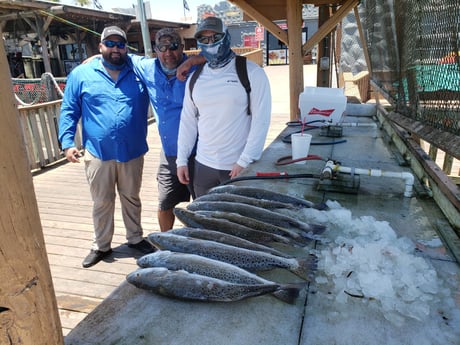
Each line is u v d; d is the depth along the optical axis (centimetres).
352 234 167
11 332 89
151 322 116
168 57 288
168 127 308
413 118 227
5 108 78
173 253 141
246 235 165
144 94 317
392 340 107
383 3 342
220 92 240
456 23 156
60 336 102
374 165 275
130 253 340
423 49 205
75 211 426
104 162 306
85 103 300
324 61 601
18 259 86
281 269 143
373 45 436
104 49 292
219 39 223
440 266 142
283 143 344
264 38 2002
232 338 110
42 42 1112
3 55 77
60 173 565
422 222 182
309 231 169
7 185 81
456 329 110
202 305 124
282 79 1312
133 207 335
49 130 599
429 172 221
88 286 289
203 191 277
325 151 316
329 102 386
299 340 108
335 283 131
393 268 135
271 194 208
